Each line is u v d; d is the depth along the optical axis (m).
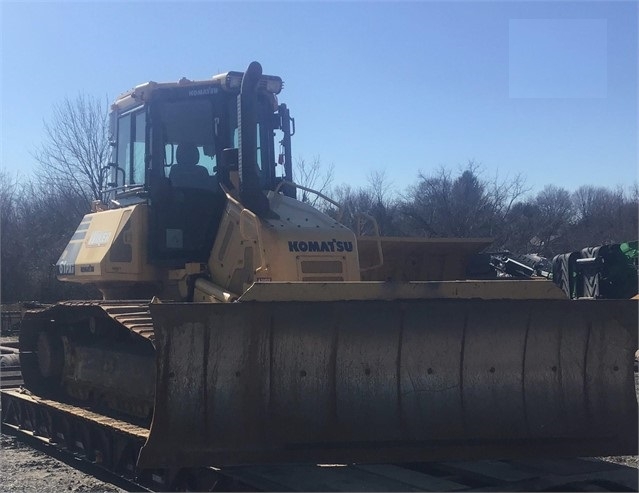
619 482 6.08
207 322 5.73
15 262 27.70
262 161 8.12
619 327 6.51
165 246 7.80
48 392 9.53
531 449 6.25
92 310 7.70
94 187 31.08
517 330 6.34
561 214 32.59
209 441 5.70
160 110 7.81
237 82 7.74
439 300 6.19
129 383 7.57
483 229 27.28
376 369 6.08
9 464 7.93
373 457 5.96
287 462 5.82
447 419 6.16
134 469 6.94
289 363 5.91
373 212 25.86
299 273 7.00
